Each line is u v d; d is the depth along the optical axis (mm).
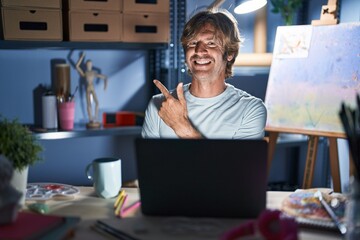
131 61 2803
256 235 979
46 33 2289
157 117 1924
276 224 949
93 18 2371
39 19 2270
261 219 946
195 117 1889
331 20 2279
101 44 2420
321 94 2246
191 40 1898
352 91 2146
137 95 2846
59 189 1435
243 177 1102
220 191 1114
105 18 2391
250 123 1859
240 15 2918
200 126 1876
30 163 1216
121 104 2809
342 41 2225
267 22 3020
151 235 1015
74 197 1361
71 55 2648
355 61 2166
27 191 1408
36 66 2578
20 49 2527
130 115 2621
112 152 2842
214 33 1873
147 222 1102
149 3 2482
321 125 2217
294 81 2355
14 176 1192
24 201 1267
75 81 2672
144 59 2836
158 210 1146
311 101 2273
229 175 1104
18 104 2564
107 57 2742
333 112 2186
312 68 2303
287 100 2361
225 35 1884
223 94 1906
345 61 2197
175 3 2619
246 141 1090
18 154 1180
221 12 2002
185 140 1106
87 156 2785
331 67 2240
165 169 1119
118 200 1293
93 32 2383
